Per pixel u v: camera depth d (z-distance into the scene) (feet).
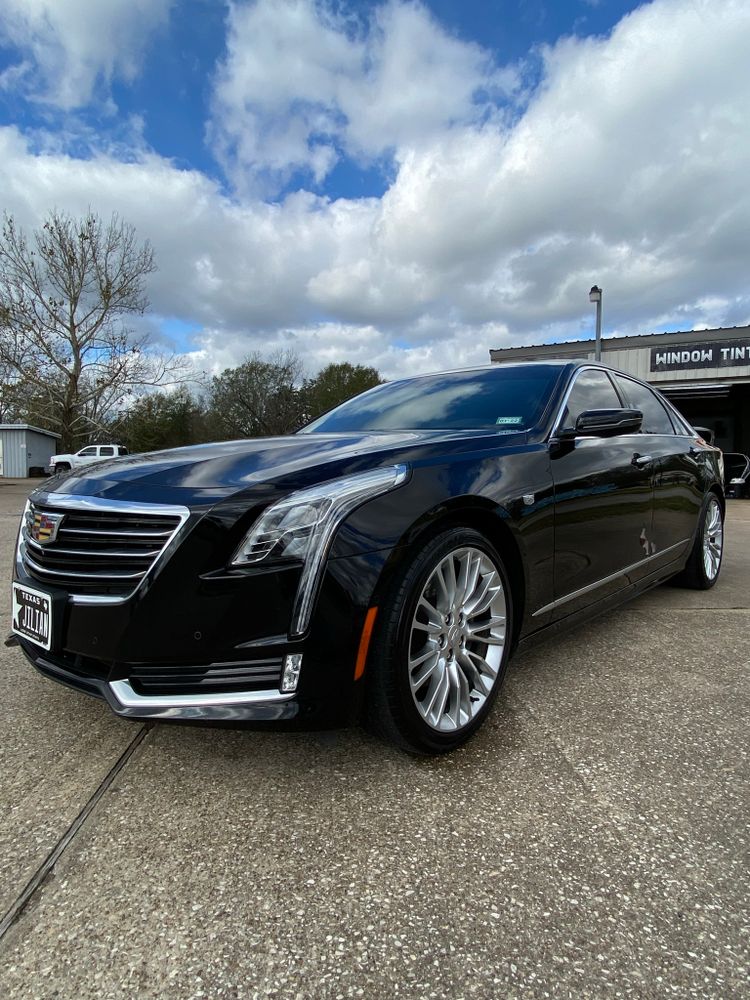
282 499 5.66
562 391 9.41
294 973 3.94
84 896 4.59
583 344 58.80
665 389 55.93
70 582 6.14
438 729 6.38
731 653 9.75
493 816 5.52
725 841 5.19
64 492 6.55
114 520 5.93
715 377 54.65
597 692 8.20
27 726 7.27
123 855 5.03
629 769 6.30
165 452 7.70
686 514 12.55
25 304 89.76
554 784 6.03
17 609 6.90
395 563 5.90
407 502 6.13
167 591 5.52
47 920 4.36
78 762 6.47
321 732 6.07
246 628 5.48
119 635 5.69
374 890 4.64
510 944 4.15
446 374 11.35
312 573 5.53
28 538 6.97
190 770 6.31
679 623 11.43
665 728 7.18
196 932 4.26
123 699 5.63
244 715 5.39
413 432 8.39
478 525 7.16
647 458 10.76
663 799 5.78
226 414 162.50
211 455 6.91
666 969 3.93
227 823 5.44
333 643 5.54
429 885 4.69
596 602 9.38
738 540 23.49
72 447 97.81
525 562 7.54
